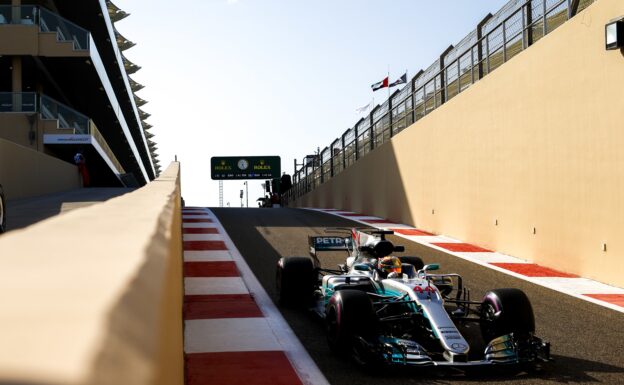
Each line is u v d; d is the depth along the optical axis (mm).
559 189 11844
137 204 1922
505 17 14594
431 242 16062
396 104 23031
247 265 11656
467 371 5781
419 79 21047
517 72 13492
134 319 565
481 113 15242
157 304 712
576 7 11797
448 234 17203
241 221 19656
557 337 7148
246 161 57625
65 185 26375
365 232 7824
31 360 411
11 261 661
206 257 12461
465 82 17922
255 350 6293
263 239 15383
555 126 11984
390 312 6676
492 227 14625
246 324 7398
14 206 16078
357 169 27250
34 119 27141
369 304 6039
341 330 5914
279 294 8555
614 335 7238
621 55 10000
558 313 8375
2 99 27109
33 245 789
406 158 20688
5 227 10820
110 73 42438
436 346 6297
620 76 10039
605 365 6055
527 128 13047
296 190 50406
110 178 38500
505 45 14625
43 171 22641
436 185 18094
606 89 10414
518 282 10656
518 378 5609
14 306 496
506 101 13969
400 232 18328
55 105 27500
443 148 17594
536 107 12688
